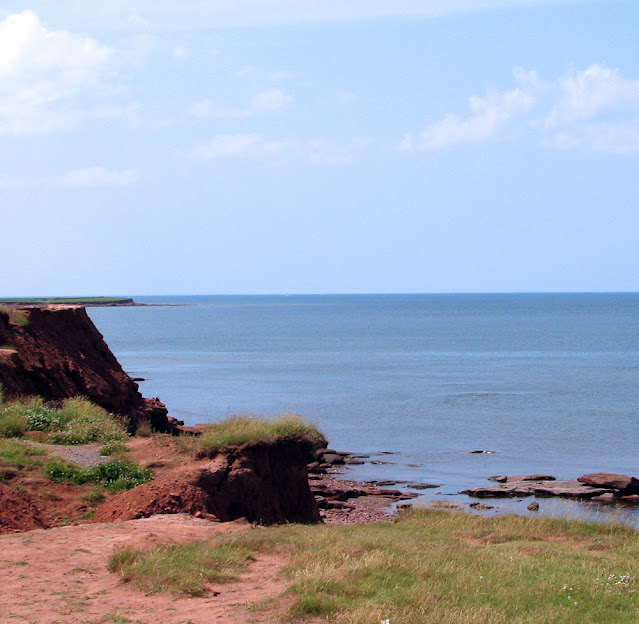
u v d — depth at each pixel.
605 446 44.69
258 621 10.03
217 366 93.69
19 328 31.12
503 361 100.94
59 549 13.48
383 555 13.43
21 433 23.95
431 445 45.06
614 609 11.41
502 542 17.42
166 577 11.55
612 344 130.75
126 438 25.62
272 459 21.14
